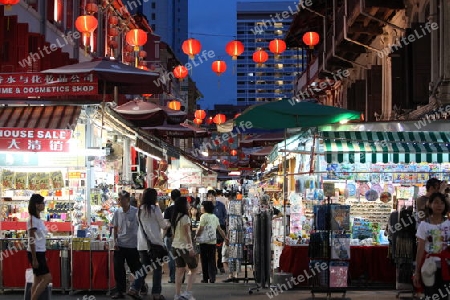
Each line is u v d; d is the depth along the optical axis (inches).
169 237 522.6
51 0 938.1
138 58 1638.8
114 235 440.5
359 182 540.4
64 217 489.7
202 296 452.8
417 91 626.8
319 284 440.8
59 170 494.3
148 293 476.4
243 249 548.1
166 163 1063.6
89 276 456.8
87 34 693.3
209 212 547.2
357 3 745.0
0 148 439.2
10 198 501.4
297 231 534.3
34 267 369.4
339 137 494.0
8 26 740.7
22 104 488.7
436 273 285.3
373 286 492.4
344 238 441.4
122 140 724.0
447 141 491.5
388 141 490.3
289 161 697.6
